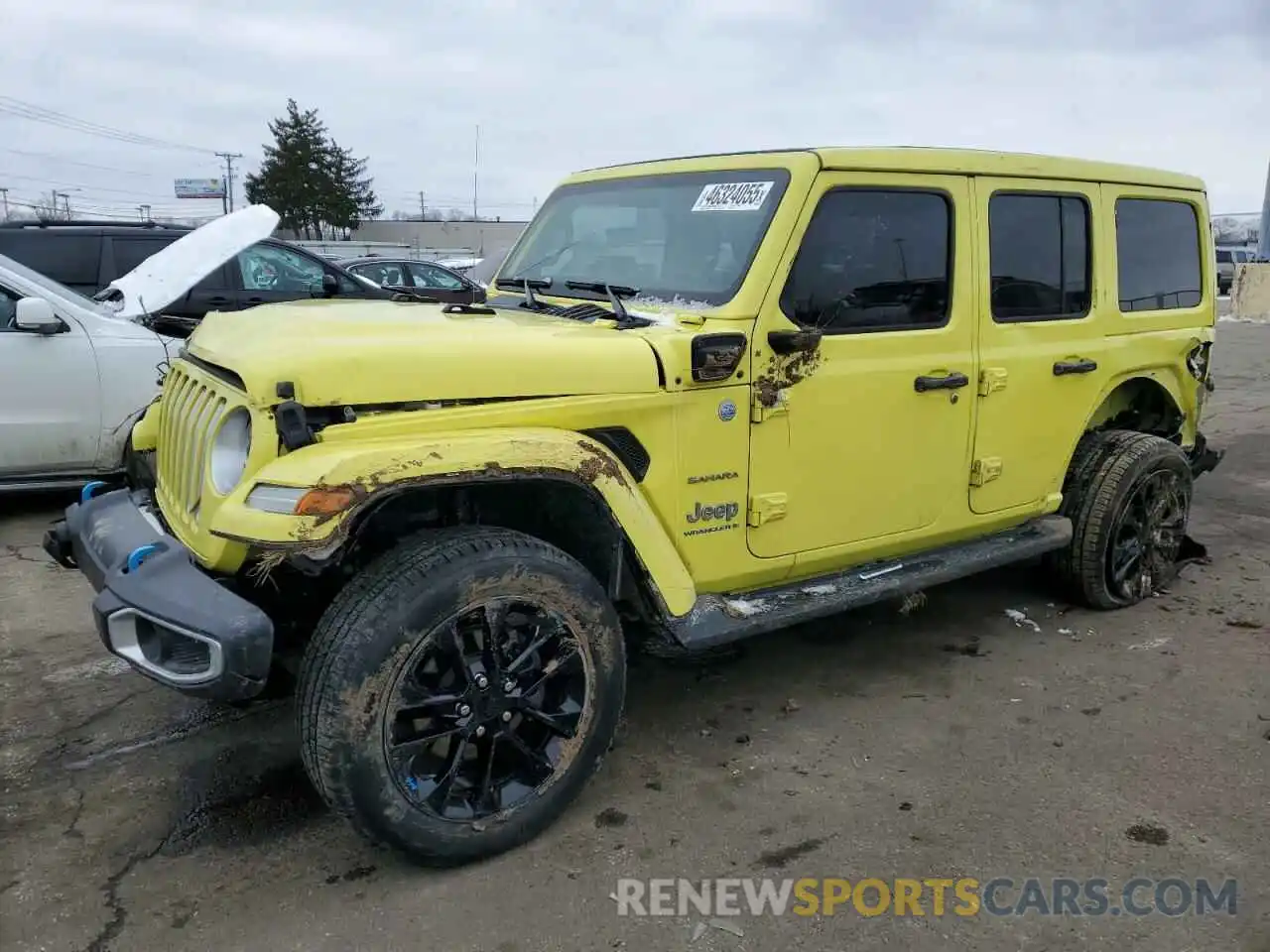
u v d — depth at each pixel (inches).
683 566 116.4
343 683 92.9
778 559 130.9
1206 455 204.8
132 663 100.2
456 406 104.0
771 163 130.2
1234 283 856.9
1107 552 175.2
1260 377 499.2
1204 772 126.0
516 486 113.0
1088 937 96.3
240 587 107.6
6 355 220.5
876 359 134.4
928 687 149.9
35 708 139.5
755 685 150.2
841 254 130.5
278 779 122.3
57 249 319.0
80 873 104.0
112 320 234.7
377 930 95.8
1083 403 166.9
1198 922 98.3
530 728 109.0
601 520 112.7
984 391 148.0
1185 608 183.2
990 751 131.0
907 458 141.0
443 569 96.7
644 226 140.6
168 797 118.3
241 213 186.7
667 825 113.5
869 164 131.6
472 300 150.9
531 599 102.5
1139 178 173.6
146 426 138.1
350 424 98.0
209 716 137.9
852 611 180.2
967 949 94.6
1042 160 155.3
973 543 159.0
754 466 125.0
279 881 103.1
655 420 115.6
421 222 2321.6
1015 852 109.3
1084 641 167.9
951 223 142.6
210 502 100.1
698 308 124.2
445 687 100.6
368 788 95.4
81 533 122.3
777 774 125.0
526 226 166.2
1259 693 148.4
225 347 110.7
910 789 121.6
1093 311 166.7
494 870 105.0
